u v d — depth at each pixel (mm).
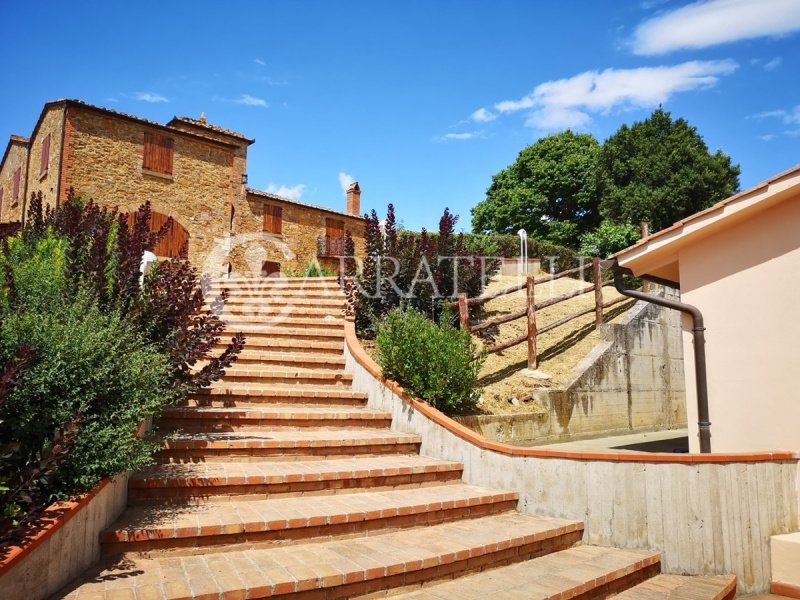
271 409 6758
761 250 6070
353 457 6105
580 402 9812
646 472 5195
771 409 5855
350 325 9469
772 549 5270
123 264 5832
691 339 6547
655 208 30891
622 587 4594
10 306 4699
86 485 3537
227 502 4719
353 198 30312
